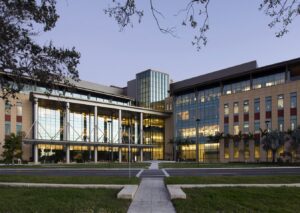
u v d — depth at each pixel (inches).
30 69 690.2
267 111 2864.2
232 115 3211.1
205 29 302.5
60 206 505.0
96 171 1498.5
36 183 842.8
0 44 606.2
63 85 826.2
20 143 2610.7
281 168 1696.6
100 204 525.3
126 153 4003.4
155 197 612.1
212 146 3673.7
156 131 4488.2
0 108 2864.2
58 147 3363.7
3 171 1584.6
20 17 614.9
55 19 640.4
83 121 3690.9
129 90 5206.7
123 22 313.3
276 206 513.7
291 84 2687.0
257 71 3122.5
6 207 497.7
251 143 2938.0
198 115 3909.9
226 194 613.6
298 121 2608.3
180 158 3828.7
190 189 681.6
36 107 3038.9
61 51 712.4
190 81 4131.4
